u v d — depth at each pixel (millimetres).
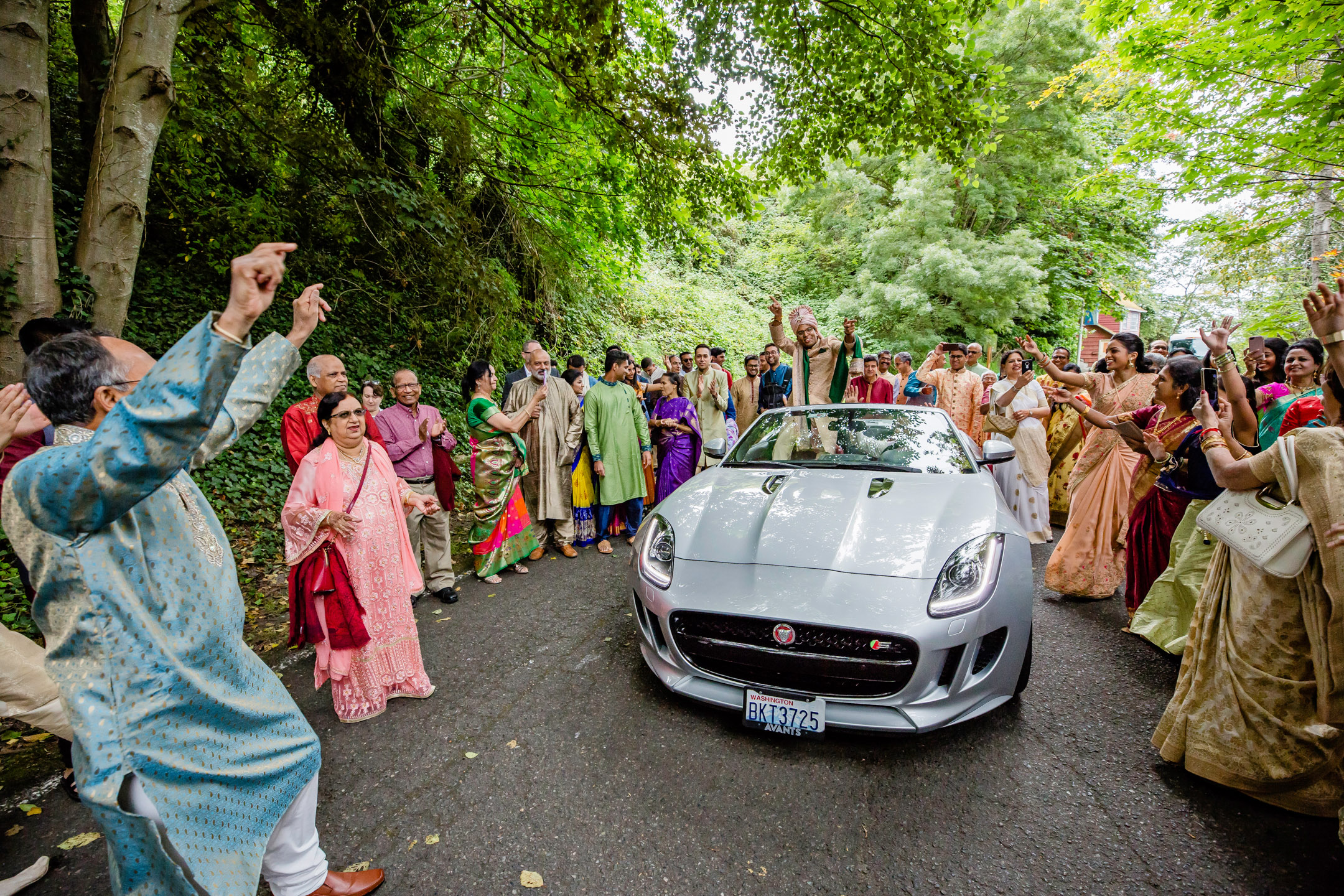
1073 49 13172
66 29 6488
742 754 2225
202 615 1188
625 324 12836
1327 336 1758
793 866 1713
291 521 2326
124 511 1029
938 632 2096
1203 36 5551
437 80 7379
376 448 2617
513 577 4262
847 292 17000
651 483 6035
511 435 4152
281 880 1452
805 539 2488
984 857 1733
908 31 5324
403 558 2609
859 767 2139
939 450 3311
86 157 5695
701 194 6898
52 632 1070
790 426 3789
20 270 3312
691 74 6066
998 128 14266
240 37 6168
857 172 17484
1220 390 2941
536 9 5684
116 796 1001
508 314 7992
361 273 7879
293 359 1412
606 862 1732
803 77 5883
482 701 2619
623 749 2260
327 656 2414
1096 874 1663
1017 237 14555
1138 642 3166
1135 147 6590
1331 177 5656
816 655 2166
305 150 6504
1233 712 1927
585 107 6320
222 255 6742
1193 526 2926
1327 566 1697
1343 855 1718
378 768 2170
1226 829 1824
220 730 1209
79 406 1180
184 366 978
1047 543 5137
